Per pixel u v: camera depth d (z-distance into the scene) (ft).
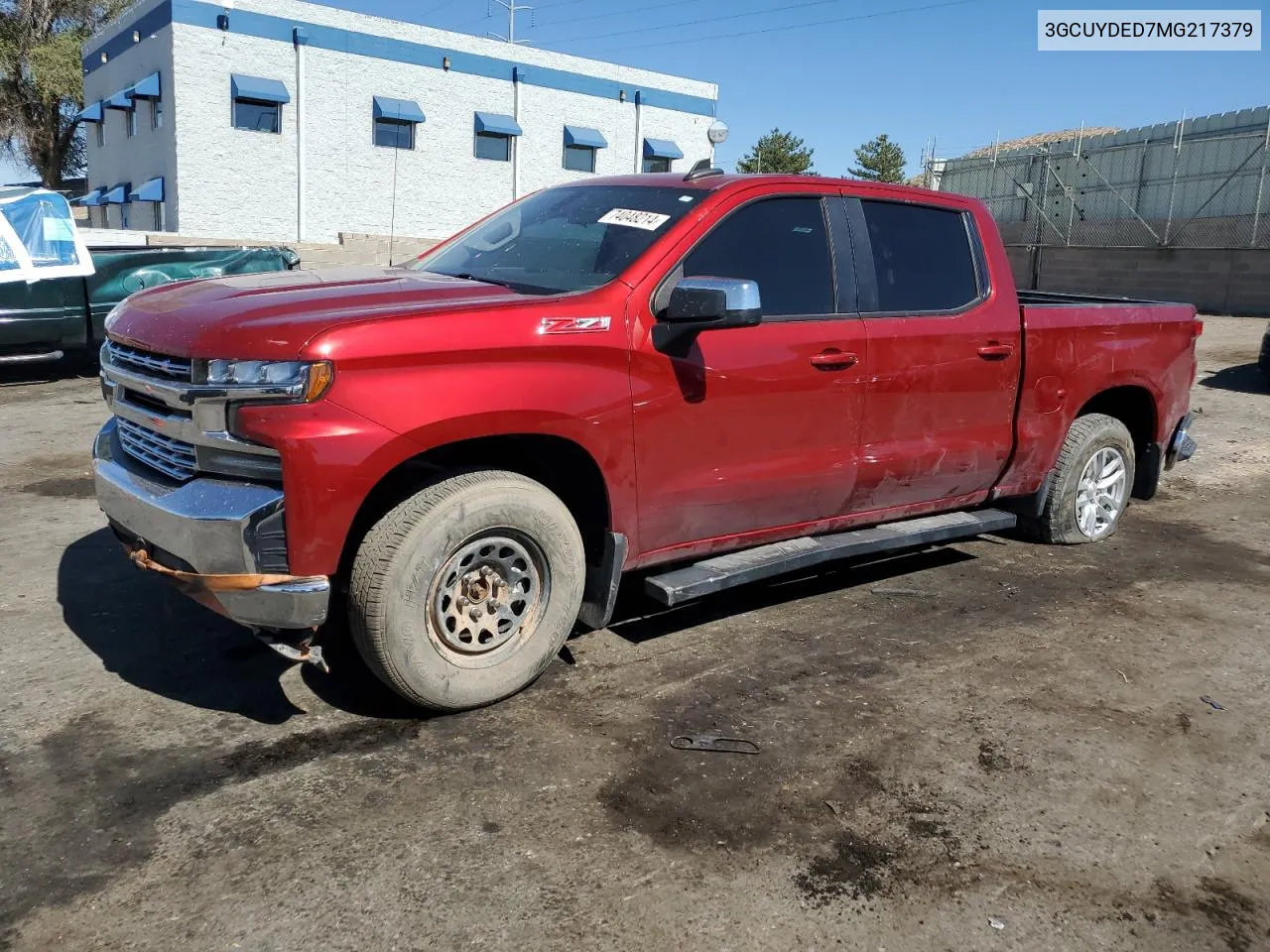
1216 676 13.83
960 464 16.31
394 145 90.02
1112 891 9.12
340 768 10.62
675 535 13.25
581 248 13.43
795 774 10.83
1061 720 12.34
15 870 8.84
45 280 35.45
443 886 8.80
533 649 12.14
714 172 14.33
